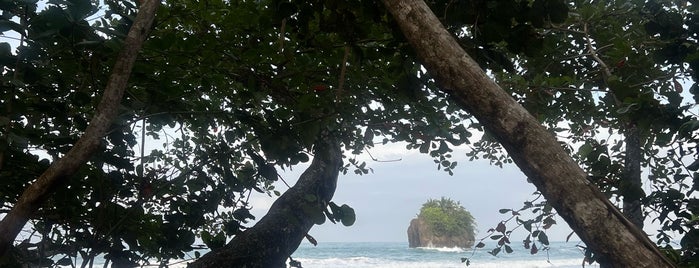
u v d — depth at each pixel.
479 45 3.51
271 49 3.92
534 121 2.37
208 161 4.08
